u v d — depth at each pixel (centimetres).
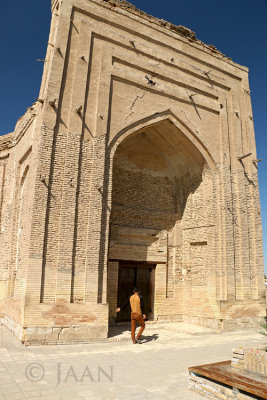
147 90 1005
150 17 1059
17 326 750
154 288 1123
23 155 1027
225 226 1083
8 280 991
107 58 932
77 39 891
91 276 790
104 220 845
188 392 434
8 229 1084
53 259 758
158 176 1214
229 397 390
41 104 844
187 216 1188
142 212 1135
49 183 784
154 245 1145
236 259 1095
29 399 391
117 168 1120
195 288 1113
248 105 1277
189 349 727
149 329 990
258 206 1199
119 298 1055
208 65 1185
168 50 1086
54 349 672
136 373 516
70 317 746
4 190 1162
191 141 1093
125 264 1083
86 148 851
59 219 781
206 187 1135
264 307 1122
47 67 905
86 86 880
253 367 418
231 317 1030
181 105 1077
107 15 958
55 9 938
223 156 1142
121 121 930
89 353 648
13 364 541
